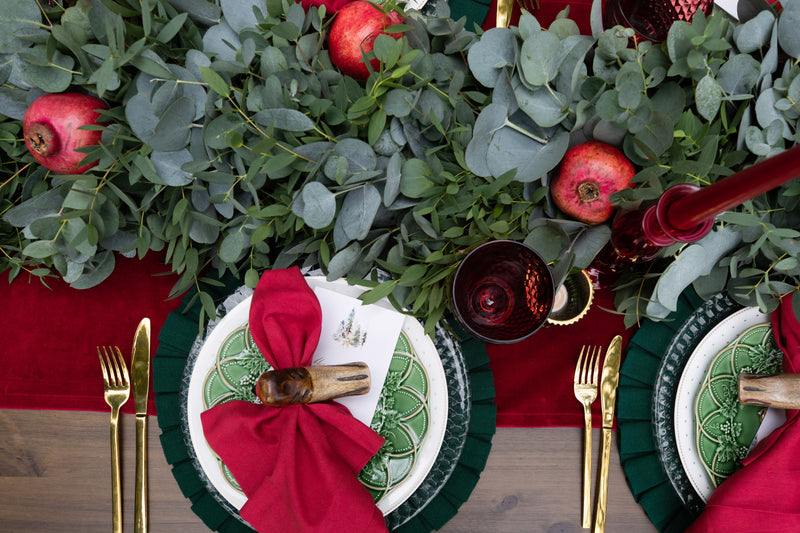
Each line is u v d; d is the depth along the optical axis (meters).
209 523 0.65
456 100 0.54
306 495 0.58
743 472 0.63
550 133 0.55
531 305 0.56
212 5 0.54
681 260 0.56
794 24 0.53
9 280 0.66
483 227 0.55
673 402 0.67
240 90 0.52
